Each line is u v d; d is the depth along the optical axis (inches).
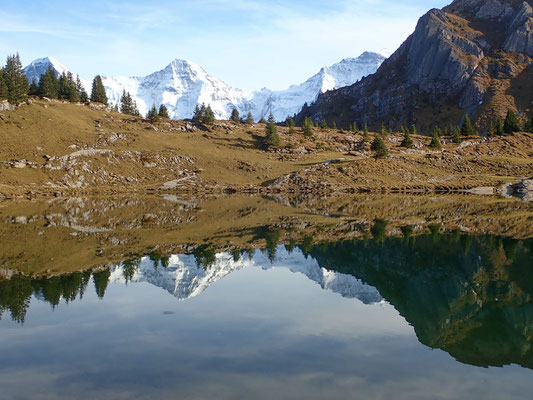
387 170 4766.2
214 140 5807.1
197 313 722.8
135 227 1856.5
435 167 5022.1
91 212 2445.9
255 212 2481.5
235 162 5073.8
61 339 601.6
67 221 2030.0
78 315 713.6
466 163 5118.1
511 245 1382.9
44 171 3927.2
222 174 4736.7
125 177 4308.6
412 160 5172.2
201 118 6722.4
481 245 1393.9
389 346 578.6
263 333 624.1
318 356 538.9
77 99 6358.3
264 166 5032.0
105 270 1066.1
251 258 1229.1
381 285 944.9
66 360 526.9
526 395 442.0
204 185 4330.7
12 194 3309.5
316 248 1397.6
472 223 1908.2
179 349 559.2
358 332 634.2
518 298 845.2
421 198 3452.3
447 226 1825.8
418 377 482.3
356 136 6904.5
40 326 659.4
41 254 1269.7
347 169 4736.7
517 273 1052.5
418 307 775.7
